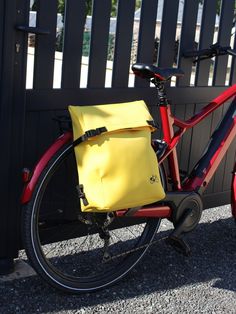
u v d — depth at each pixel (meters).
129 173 1.66
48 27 1.80
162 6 2.12
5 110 1.72
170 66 2.20
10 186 1.81
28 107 1.81
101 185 1.64
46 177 1.69
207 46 2.29
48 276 1.72
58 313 1.67
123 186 1.65
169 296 1.82
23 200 1.68
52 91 1.86
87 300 1.76
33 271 1.89
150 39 2.10
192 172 2.05
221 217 2.56
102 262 1.83
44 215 1.93
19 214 1.85
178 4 2.15
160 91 1.89
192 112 2.31
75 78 1.91
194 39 2.24
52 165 1.69
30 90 1.80
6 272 1.85
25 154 1.86
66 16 1.84
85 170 1.65
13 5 1.66
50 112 1.88
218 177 2.49
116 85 2.04
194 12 2.20
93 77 1.96
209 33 2.29
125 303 1.76
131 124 1.69
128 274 1.89
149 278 1.93
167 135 1.92
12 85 1.72
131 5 2.00
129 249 1.99
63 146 1.71
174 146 1.93
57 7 1.80
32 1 1.82
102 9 1.92
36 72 1.81
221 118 2.27
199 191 2.01
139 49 2.08
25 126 1.83
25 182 1.69
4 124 1.74
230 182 2.55
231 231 2.41
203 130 2.37
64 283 1.75
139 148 1.69
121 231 2.27
